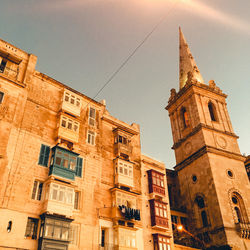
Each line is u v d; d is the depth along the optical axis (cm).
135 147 3709
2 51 2825
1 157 2370
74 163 2823
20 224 2255
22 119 2700
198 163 4797
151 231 3212
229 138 5156
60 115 2994
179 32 7444
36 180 2544
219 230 3997
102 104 3628
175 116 5866
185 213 4700
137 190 3353
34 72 3048
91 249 2573
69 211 2519
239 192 4484
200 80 6078
